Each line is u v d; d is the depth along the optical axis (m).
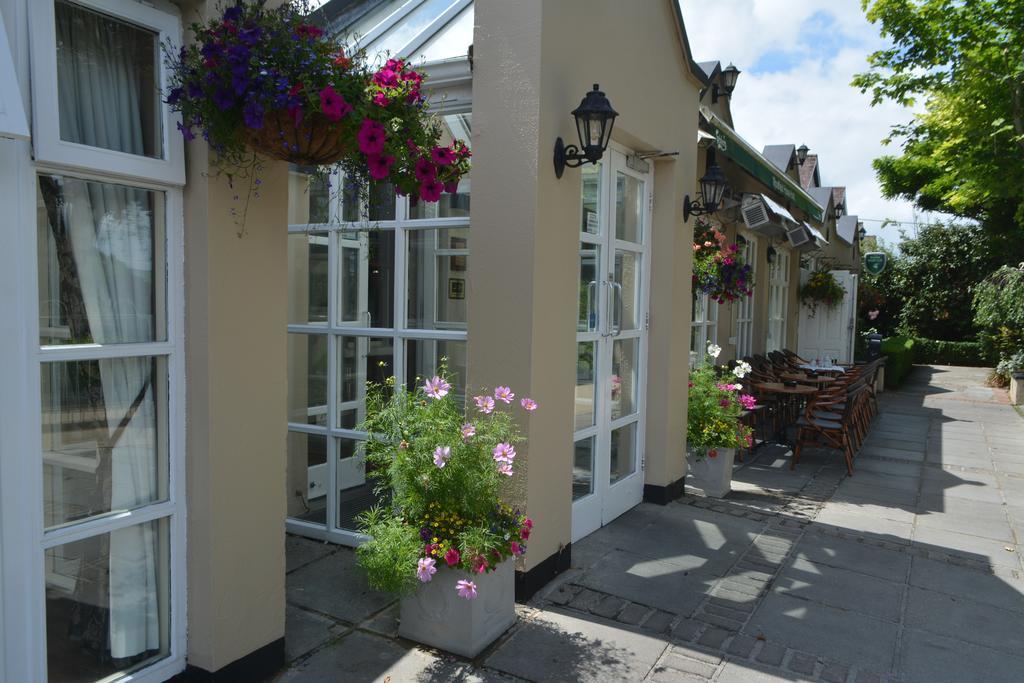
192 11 2.47
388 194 4.25
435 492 3.12
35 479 2.17
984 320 15.16
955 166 10.62
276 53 2.24
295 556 4.25
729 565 4.29
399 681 2.90
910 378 17.09
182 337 2.57
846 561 4.43
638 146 4.84
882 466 7.25
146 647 2.60
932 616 3.69
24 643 2.16
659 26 4.86
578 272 3.96
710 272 6.86
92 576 2.40
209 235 2.50
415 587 3.05
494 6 3.57
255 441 2.74
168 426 2.58
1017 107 9.43
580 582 3.93
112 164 2.28
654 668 3.07
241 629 2.73
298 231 4.52
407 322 4.24
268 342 2.76
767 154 12.33
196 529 2.62
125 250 2.46
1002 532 5.11
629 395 5.23
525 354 3.55
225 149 2.36
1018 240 17.30
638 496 5.41
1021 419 10.57
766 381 8.62
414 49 4.17
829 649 3.31
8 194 2.06
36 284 2.14
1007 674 3.13
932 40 9.78
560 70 3.64
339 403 4.46
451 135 4.08
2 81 1.87
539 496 3.69
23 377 2.12
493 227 3.62
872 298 21.95
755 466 7.13
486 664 3.05
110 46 2.36
